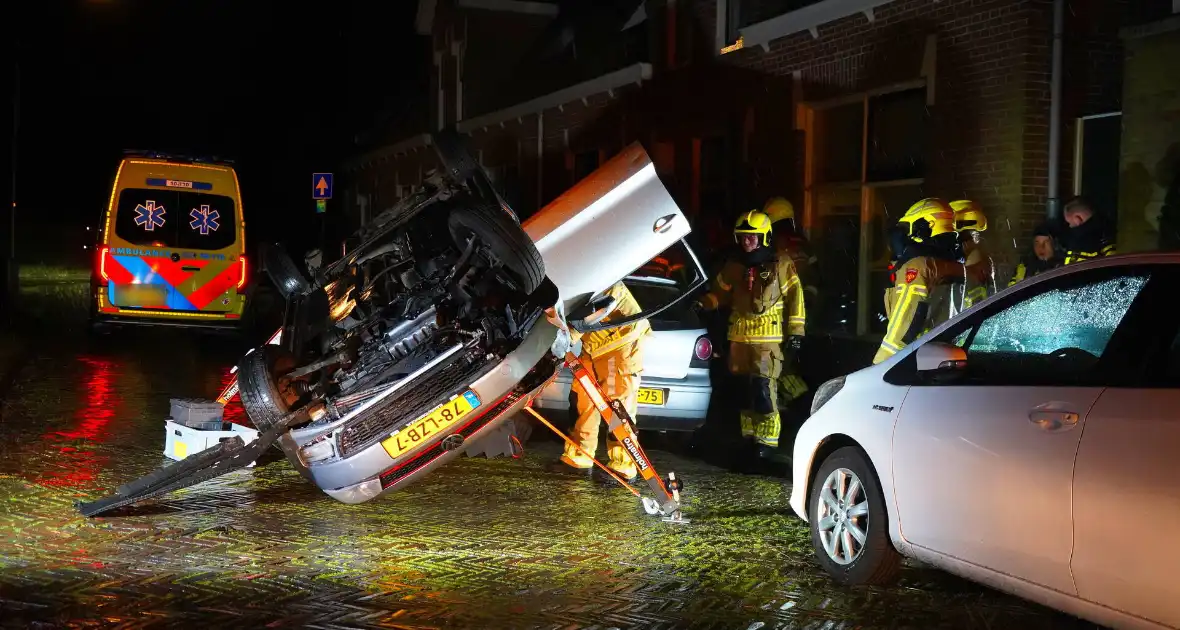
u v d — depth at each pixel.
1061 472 4.74
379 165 34.75
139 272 17.89
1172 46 10.50
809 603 5.75
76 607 5.39
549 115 22.41
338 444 6.54
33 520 7.02
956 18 12.60
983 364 5.51
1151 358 4.64
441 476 8.60
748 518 7.52
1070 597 4.73
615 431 7.16
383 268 7.47
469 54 27.03
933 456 5.43
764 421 9.73
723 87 16.84
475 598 5.71
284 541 6.69
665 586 5.98
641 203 6.84
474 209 6.43
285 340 6.68
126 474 8.38
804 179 15.19
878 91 13.89
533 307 6.70
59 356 16.16
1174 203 10.44
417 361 6.84
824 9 14.48
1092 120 11.94
